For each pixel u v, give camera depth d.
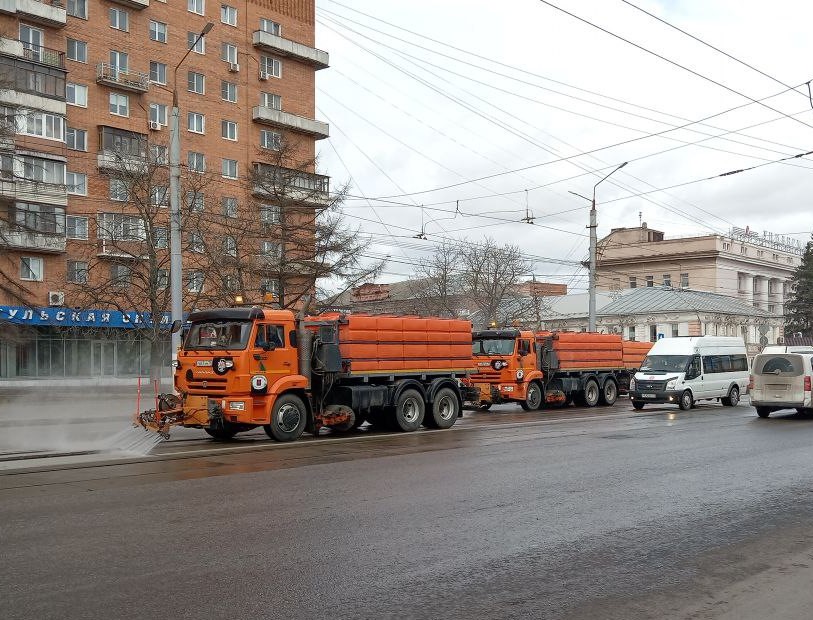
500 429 17.69
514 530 7.25
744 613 5.07
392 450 13.38
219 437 15.74
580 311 70.94
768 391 21.05
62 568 5.88
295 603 5.12
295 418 15.28
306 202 33.62
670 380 25.31
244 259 32.62
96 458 12.48
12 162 33.88
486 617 4.93
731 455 12.77
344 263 32.09
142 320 34.81
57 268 40.12
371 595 5.32
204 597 5.22
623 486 9.67
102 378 42.00
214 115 47.91
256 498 8.74
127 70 44.06
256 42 49.94
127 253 35.16
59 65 40.88
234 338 14.61
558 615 4.98
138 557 6.20
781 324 73.69
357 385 16.56
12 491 9.26
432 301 58.91
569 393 26.53
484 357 24.61
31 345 39.69
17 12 39.16
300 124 51.66
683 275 85.25
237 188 48.25
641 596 5.39
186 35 46.88
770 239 92.00
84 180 41.66
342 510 8.09
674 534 7.19
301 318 15.78
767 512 8.19
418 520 7.63
